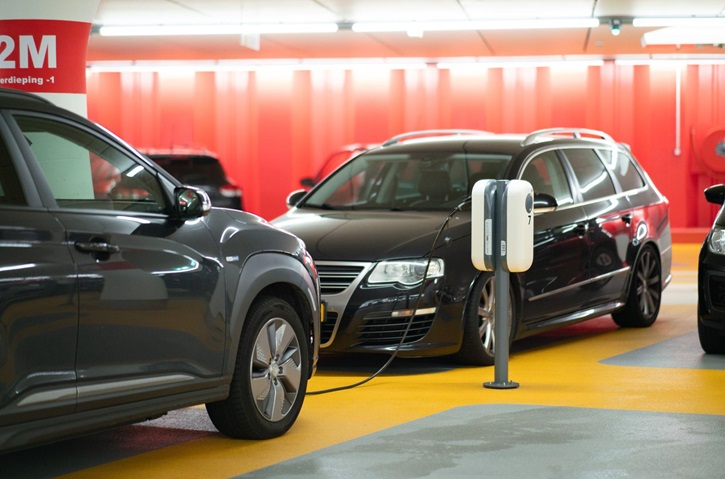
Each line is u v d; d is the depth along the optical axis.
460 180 8.82
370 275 7.67
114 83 26.38
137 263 4.80
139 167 5.12
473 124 25.39
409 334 7.71
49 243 4.39
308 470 5.03
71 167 4.84
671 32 19.20
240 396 5.51
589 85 24.91
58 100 9.68
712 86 24.62
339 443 5.59
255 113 26.27
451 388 7.21
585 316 9.23
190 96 26.34
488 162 8.90
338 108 26.00
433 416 6.25
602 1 16.16
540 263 8.52
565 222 8.92
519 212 7.04
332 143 26.06
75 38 9.76
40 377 4.32
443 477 4.87
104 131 5.02
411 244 7.82
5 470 5.11
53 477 4.97
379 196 8.95
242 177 26.38
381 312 7.62
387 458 5.24
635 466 5.05
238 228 5.59
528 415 6.25
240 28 18.91
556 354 8.79
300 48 21.94
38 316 4.30
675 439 5.60
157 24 18.55
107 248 4.64
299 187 26.22
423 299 7.67
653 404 6.58
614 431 5.80
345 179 9.23
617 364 8.23
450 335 7.83
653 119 24.73
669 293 13.63
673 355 8.67
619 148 10.48
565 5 16.59
